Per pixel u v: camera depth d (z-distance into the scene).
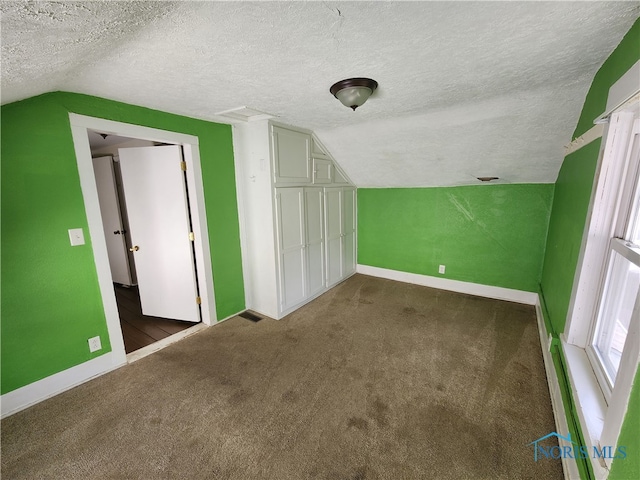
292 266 3.07
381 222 4.08
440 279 3.74
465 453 1.45
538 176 2.87
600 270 1.52
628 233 1.36
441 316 2.95
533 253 3.11
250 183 2.86
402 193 3.83
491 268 3.38
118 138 3.24
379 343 2.47
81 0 0.72
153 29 1.04
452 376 2.03
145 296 3.01
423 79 1.67
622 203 1.40
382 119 2.52
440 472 1.36
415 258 3.89
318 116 2.45
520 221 3.13
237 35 1.13
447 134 2.57
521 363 2.15
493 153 2.67
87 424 1.66
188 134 2.49
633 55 1.11
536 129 2.26
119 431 1.61
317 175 3.27
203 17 0.98
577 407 1.28
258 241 2.95
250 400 1.83
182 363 2.24
